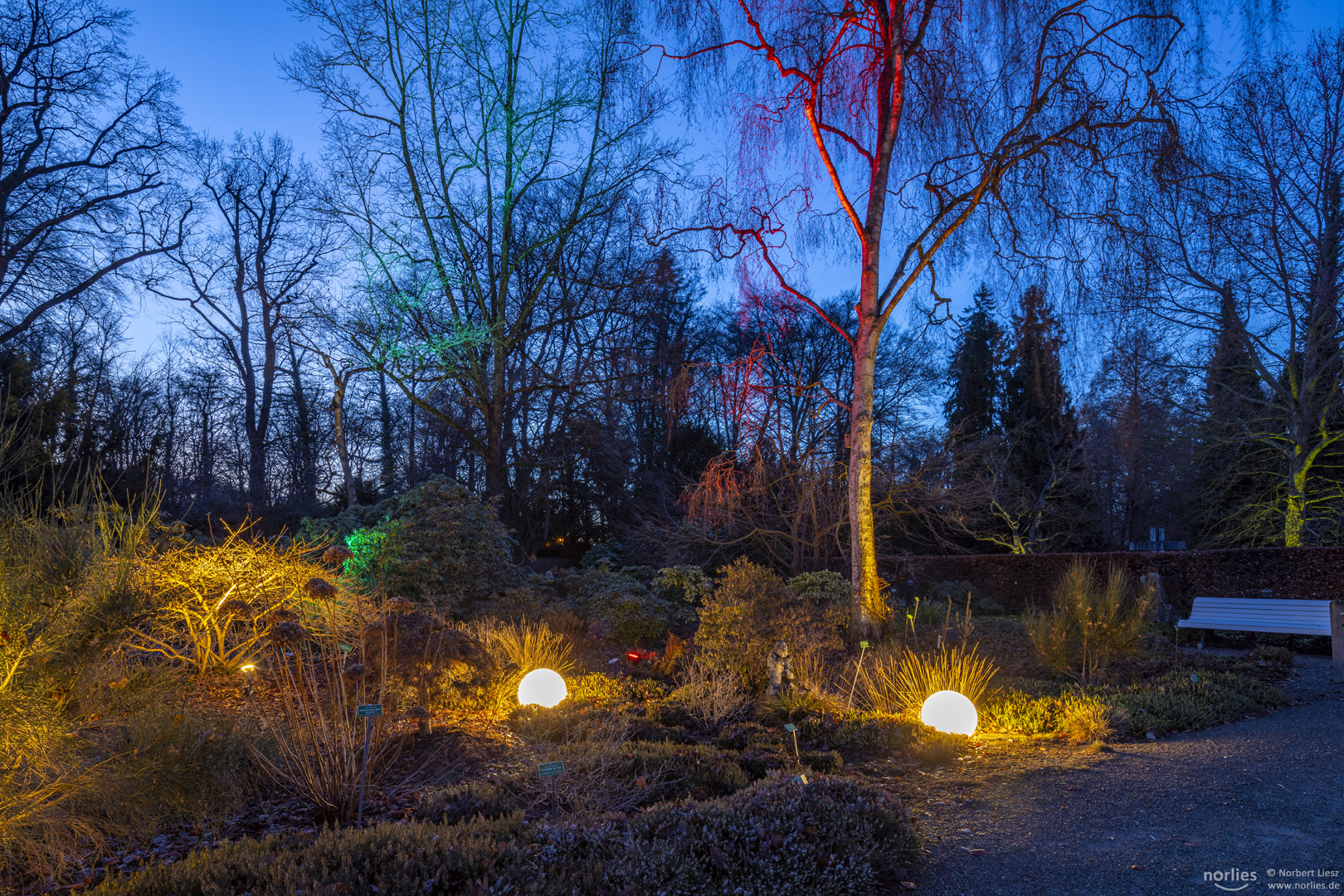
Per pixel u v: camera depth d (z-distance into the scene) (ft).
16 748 11.14
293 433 90.12
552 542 79.41
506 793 14.51
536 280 68.03
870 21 38.68
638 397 68.08
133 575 13.75
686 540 57.41
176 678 14.42
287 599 23.81
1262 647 33.35
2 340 56.24
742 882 10.82
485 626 32.19
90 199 62.64
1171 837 13.57
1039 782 17.16
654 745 18.10
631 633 39.22
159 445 82.17
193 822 13.60
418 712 18.52
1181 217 34.65
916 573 58.70
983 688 24.54
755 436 46.29
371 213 59.52
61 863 11.25
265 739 15.48
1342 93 51.52
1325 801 14.94
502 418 68.74
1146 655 29.32
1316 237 53.42
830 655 34.22
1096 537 86.38
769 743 19.67
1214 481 67.00
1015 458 77.87
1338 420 56.70
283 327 78.95
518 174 62.59
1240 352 57.16
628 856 10.77
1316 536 57.31
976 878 12.28
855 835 12.28
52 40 58.80
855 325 76.89
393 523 36.94
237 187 82.07
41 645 11.60
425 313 59.41
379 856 10.07
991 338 82.17
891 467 55.72
